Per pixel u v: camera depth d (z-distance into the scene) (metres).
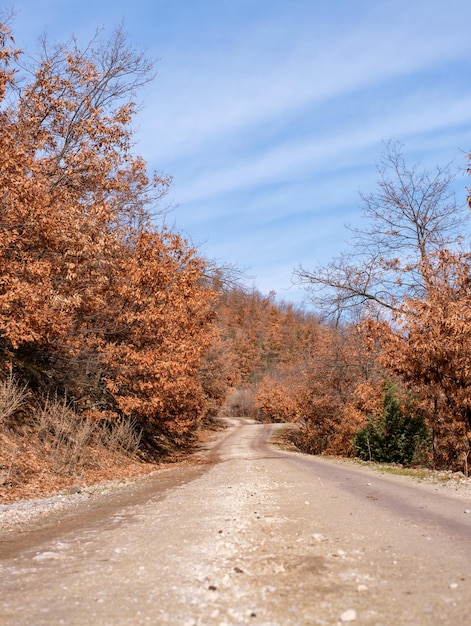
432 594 4.08
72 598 4.30
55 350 21.72
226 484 13.26
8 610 4.04
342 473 15.57
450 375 17.06
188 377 27.59
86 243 19.83
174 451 32.38
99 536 7.30
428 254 21.78
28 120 23.20
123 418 25.48
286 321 112.69
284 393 64.75
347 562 5.17
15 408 16.91
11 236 16.86
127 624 3.65
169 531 7.20
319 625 3.52
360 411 31.44
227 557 5.52
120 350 23.59
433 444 19.73
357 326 20.44
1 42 20.06
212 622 3.65
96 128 24.66
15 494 12.53
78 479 16.02
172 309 25.64
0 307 16.16
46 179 21.12
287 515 8.01
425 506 8.71
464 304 16.62
